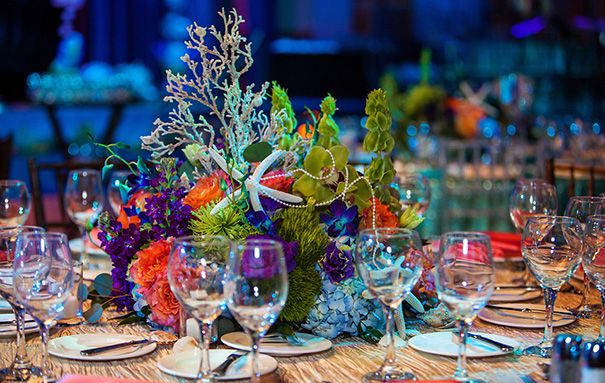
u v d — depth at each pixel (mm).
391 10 9430
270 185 1489
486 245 1149
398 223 1612
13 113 8641
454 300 1149
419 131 5191
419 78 9016
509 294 1732
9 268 1289
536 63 8141
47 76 7664
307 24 9695
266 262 1095
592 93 7910
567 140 5043
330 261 1396
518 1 8547
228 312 1417
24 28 10102
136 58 10219
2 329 1473
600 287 1391
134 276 1479
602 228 1374
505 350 1338
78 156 7438
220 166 1496
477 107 5352
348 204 1522
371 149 1575
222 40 1573
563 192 3758
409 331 1480
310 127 1686
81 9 10164
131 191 1659
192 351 1329
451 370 1266
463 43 8727
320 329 1414
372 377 1209
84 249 2135
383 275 1189
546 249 1365
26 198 2135
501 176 4934
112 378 1155
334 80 9727
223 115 1583
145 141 1578
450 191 4852
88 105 7055
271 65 9656
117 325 1548
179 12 10070
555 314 1586
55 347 1363
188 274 1133
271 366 1249
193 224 1478
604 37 8039
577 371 953
